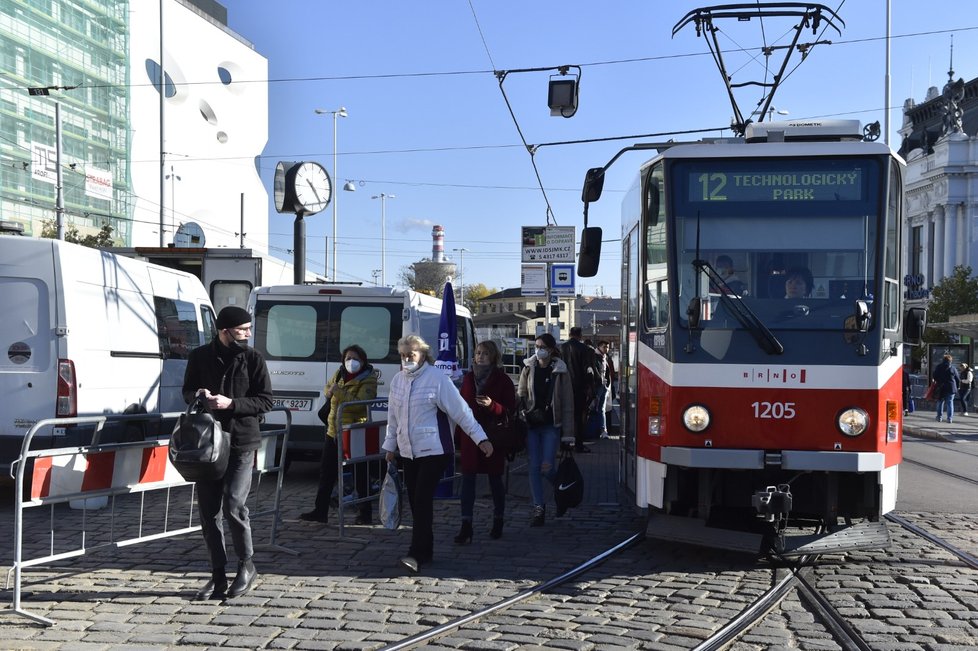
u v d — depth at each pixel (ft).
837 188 25.23
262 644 17.67
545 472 31.27
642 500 26.37
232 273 60.08
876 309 24.52
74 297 32.73
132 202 209.77
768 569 24.71
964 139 236.43
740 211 25.40
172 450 20.02
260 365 21.54
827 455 23.75
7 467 31.63
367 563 24.94
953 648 17.92
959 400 108.58
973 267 234.99
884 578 23.61
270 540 26.78
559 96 52.60
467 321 54.34
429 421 24.61
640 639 18.26
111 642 17.62
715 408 24.57
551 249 79.30
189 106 253.44
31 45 173.99
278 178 52.80
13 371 32.04
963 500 38.01
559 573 23.95
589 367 52.85
